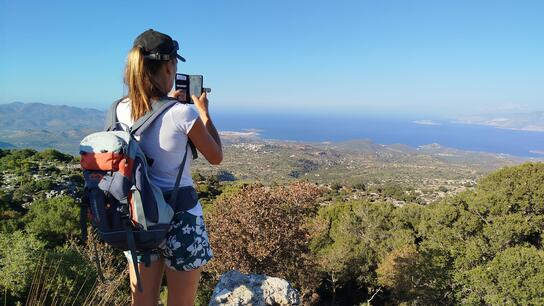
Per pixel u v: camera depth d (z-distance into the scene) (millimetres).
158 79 1893
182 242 1921
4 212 19828
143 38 1886
